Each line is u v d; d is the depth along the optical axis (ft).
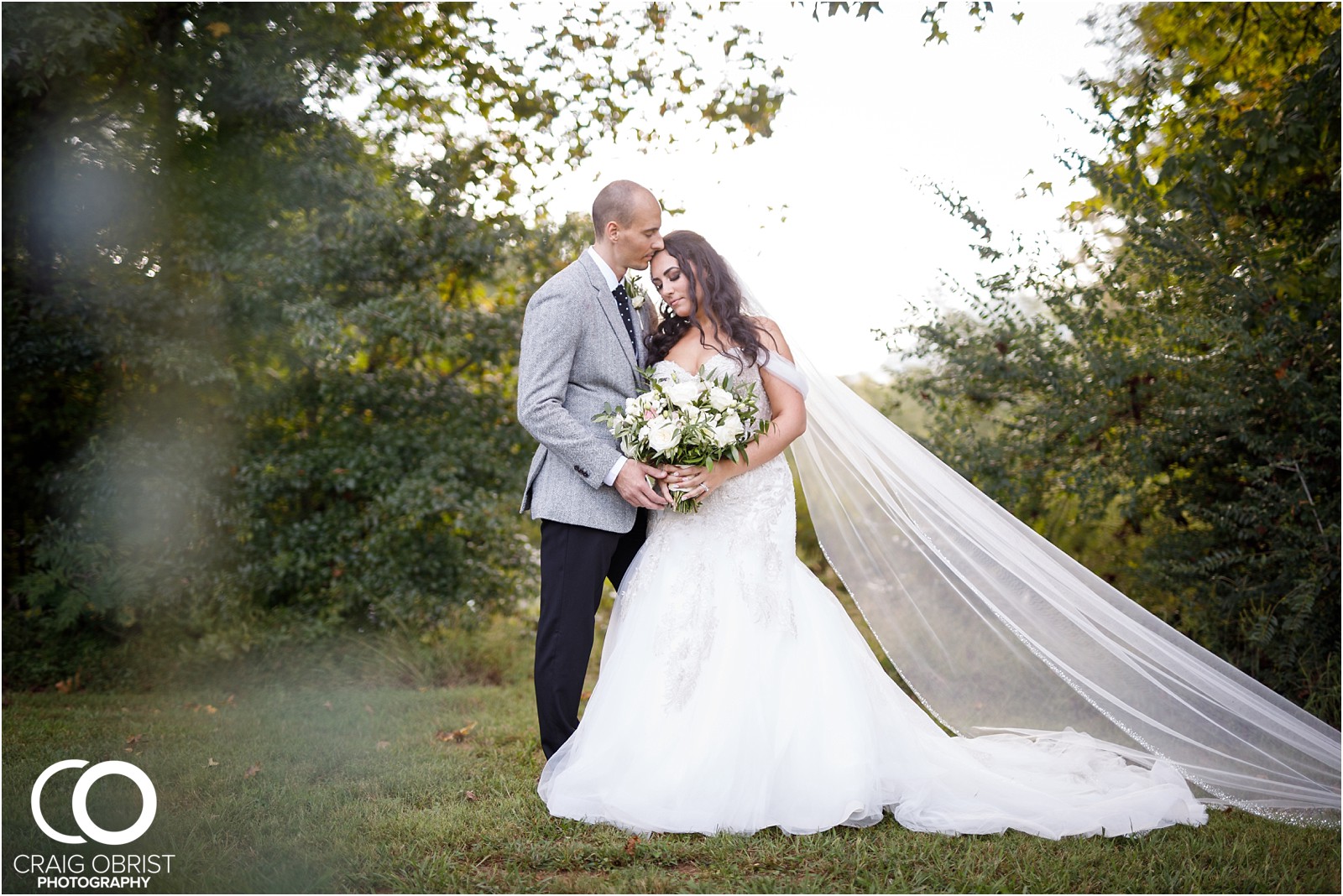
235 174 17.24
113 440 17.02
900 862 7.63
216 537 17.15
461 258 18.13
